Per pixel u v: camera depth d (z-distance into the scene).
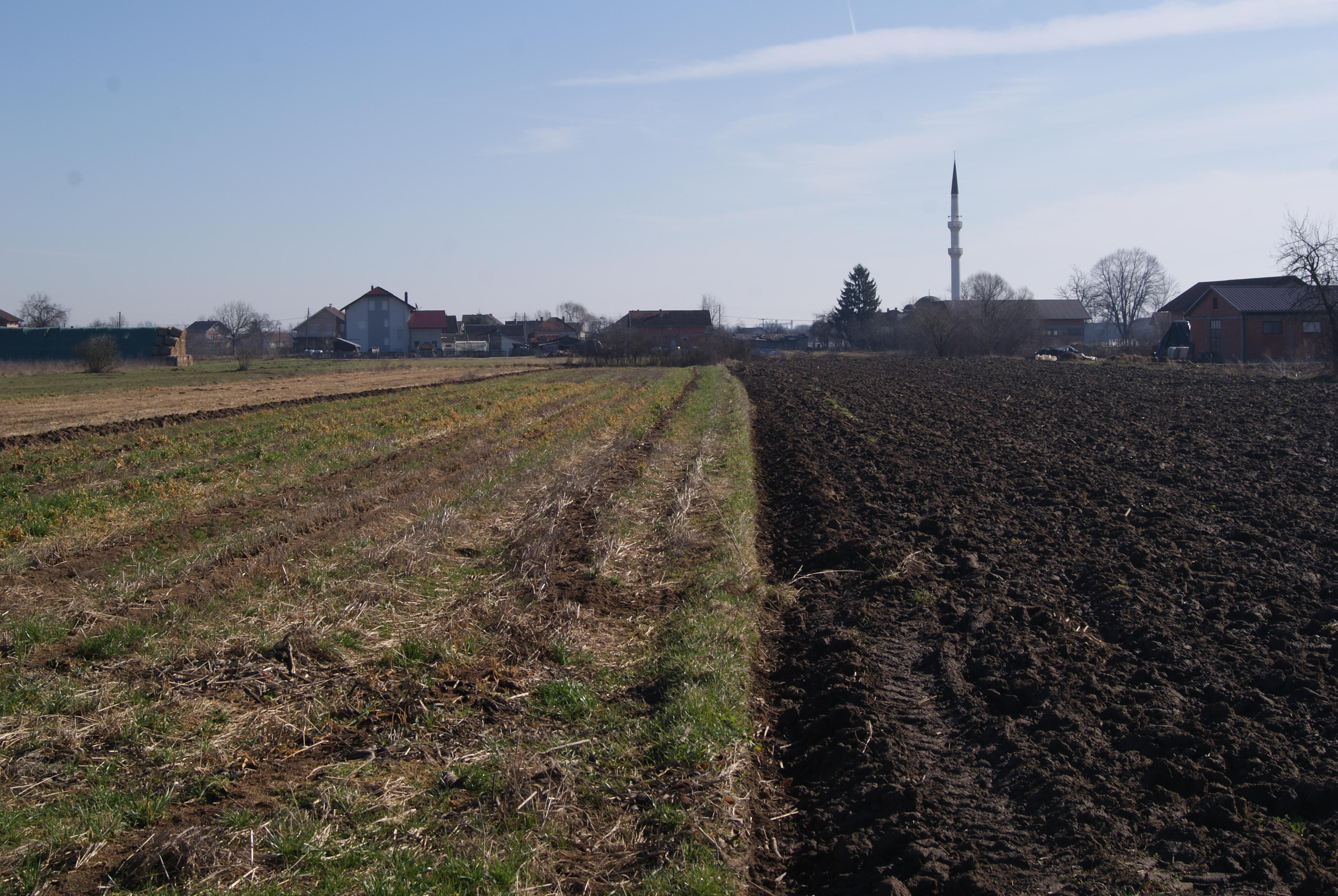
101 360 58.06
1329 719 6.68
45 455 19.62
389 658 7.98
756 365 68.62
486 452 19.61
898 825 5.56
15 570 10.61
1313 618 8.77
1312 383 36.62
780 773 6.61
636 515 13.81
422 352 107.31
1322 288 42.25
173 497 14.84
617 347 72.38
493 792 5.84
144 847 5.16
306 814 5.54
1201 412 26.80
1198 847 5.19
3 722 6.63
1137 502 14.10
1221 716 6.80
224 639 8.22
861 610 9.54
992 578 10.48
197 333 138.12
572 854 5.30
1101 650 8.23
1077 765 6.21
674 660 7.89
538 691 7.46
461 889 4.86
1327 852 5.11
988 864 5.16
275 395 36.84
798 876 5.35
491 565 11.01
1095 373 48.59
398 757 6.41
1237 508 13.57
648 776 6.16
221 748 6.46
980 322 84.19
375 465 18.31
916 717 7.19
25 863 5.05
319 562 10.66
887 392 37.66
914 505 14.45
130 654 7.98
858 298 119.00
